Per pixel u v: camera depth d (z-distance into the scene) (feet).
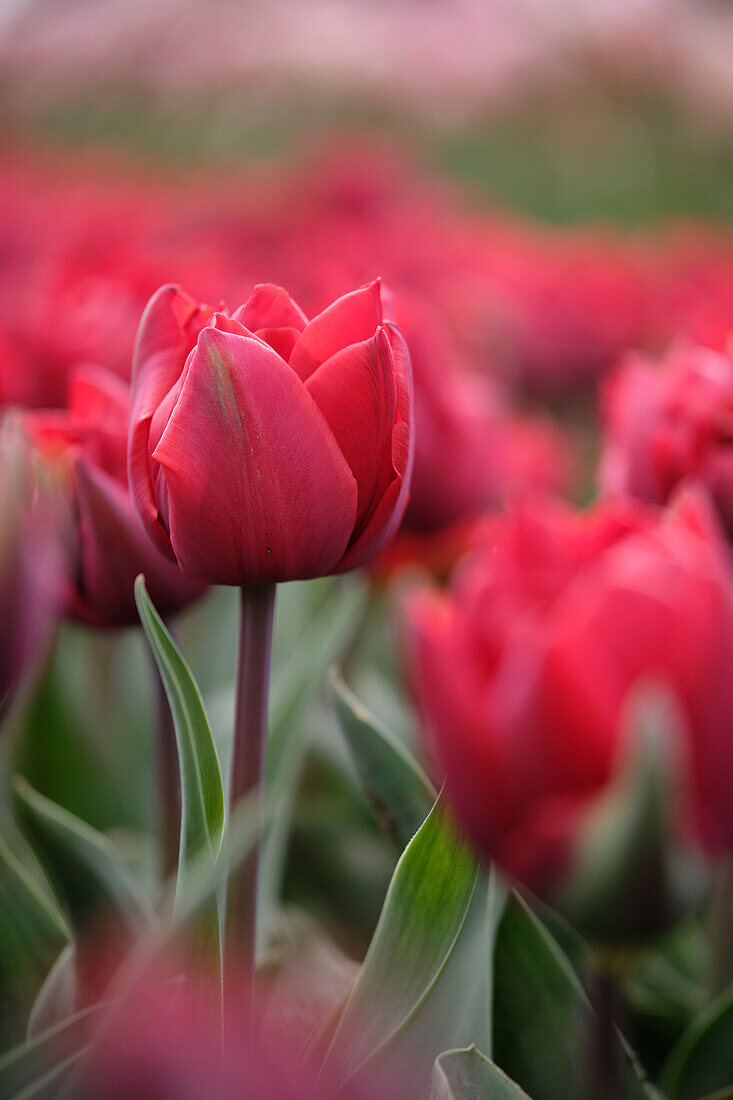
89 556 1.71
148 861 2.10
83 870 1.66
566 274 5.16
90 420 1.80
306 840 2.06
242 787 1.55
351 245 5.21
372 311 1.54
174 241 5.97
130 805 2.27
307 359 1.54
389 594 2.77
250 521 1.48
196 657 2.45
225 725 2.13
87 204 6.26
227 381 1.45
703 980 2.01
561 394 4.81
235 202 7.11
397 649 2.74
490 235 6.73
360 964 1.96
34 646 1.55
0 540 1.49
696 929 2.12
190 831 1.52
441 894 1.52
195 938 1.47
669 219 9.61
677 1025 1.90
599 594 1.42
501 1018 1.69
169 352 1.55
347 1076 1.49
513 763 1.42
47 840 1.66
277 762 1.96
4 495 1.50
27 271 4.84
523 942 1.67
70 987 1.65
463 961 1.70
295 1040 1.53
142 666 2.46
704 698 1.40
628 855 1.37
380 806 1.72
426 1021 1.64
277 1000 1.69
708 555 1.46
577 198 9.96
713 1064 1.74
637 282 5.05
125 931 1.67
